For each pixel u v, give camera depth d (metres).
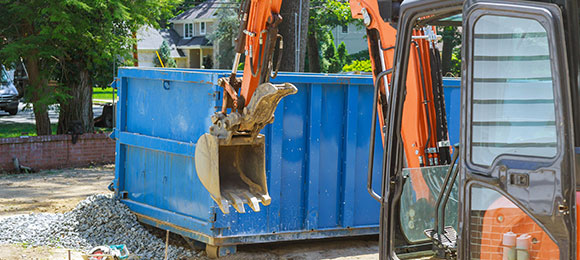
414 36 5.16
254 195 4.50
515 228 3.17
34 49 15.33
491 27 3.18
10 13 15.30
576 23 3.09
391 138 3.90
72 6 15.19
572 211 2.92
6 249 7.21
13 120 25.91
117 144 8.49
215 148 4.36
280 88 4.18
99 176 13.60
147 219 7.97
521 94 3.11
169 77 7.54
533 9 3.05
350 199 7.64
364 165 7.76
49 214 8.78
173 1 17.97
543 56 3.07
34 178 13.19
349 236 8.12
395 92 3.87
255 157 4.57
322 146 7.51
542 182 2.99
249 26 4.41
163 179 7.82
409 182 4.53
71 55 16.84
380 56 5.22
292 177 7.39
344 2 29.78
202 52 55.25
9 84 28.28
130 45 16.97
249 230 7.16
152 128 7.99
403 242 4.50
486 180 3.14
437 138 5.25
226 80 4.60
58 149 14.80
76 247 7.45
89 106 17.58
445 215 4.69
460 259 3.26
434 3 3.65
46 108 16.03
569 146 2.94
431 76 5.25
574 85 3.06
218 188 4.32
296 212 7.43
